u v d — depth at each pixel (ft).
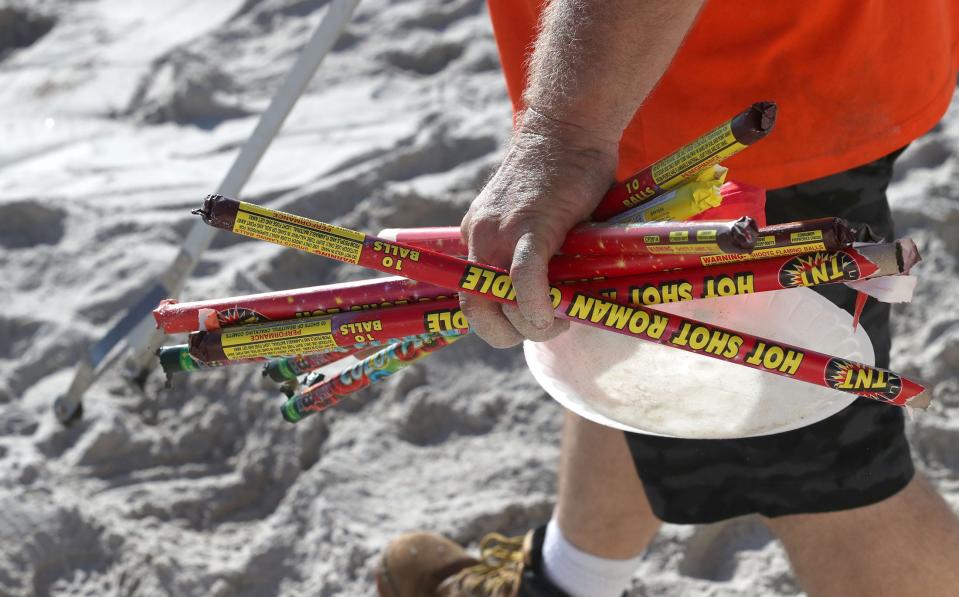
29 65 14.75
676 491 5.25
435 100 12.35
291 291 4.22
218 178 11.69
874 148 4.82
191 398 8.71
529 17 5.17
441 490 7.77
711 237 3.55
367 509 7.59
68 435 8.38
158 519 7.77
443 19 13.98
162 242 10.48
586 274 3.95
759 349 3.89
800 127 4.76
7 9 16.07
